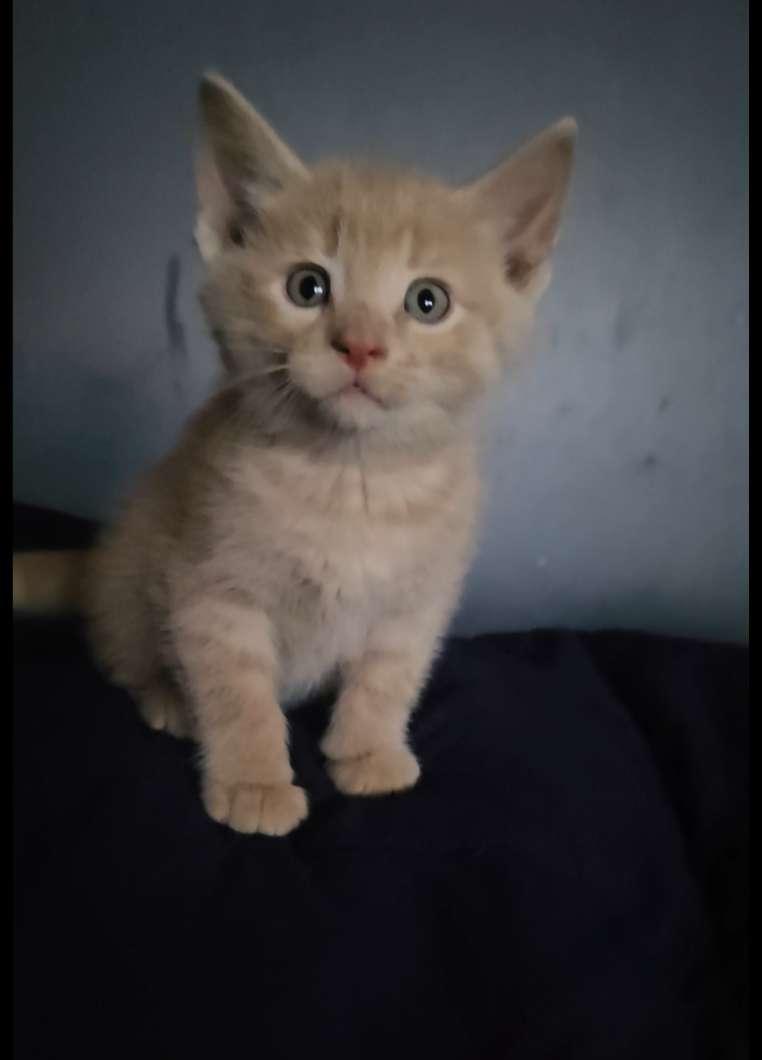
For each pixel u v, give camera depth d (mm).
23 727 210
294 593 200
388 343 179
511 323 205
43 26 284
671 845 202
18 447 315
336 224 191
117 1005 142
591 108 293
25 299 303
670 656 281
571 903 174
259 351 188
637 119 294
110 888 163
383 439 193
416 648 222
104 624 236
